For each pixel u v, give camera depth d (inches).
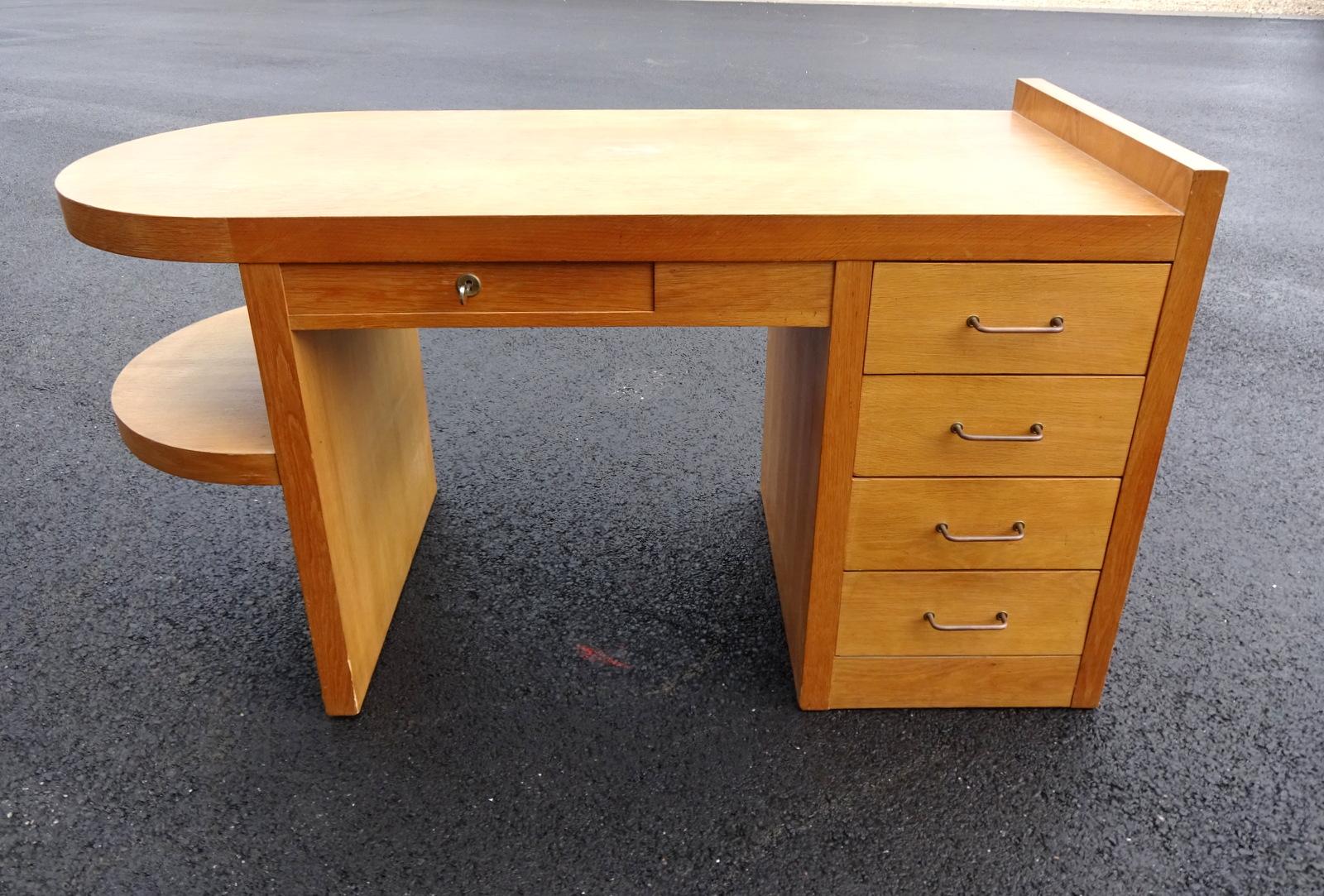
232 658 76.5
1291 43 309.9
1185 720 70.7
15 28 342.0
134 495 97.1
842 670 70.2
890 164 65.0
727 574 86.7
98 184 60.1
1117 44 303.6
